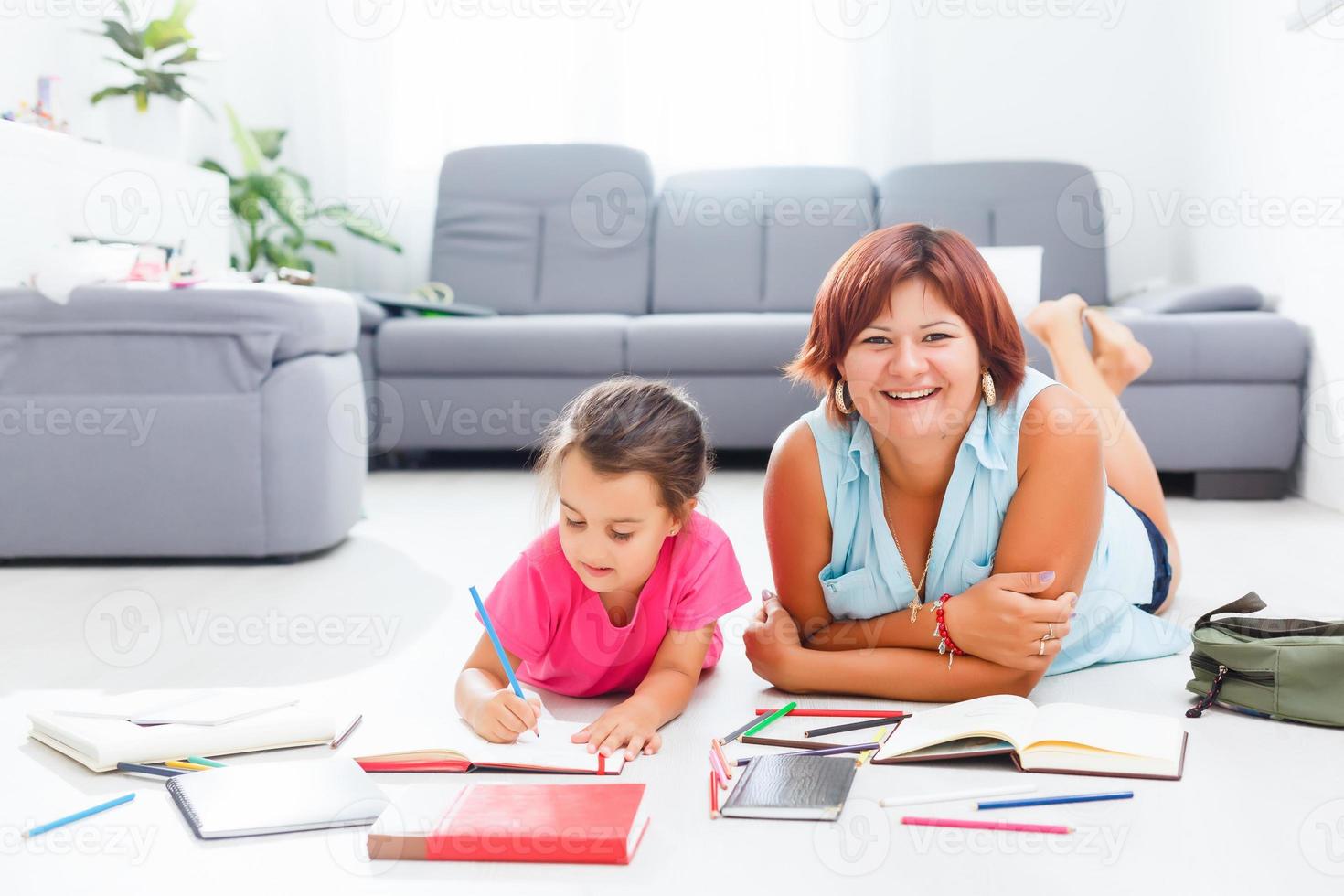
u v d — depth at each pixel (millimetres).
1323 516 2596
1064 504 1197
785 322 3234
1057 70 3906
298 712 1175
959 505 1242
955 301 1135
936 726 1102
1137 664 1433
